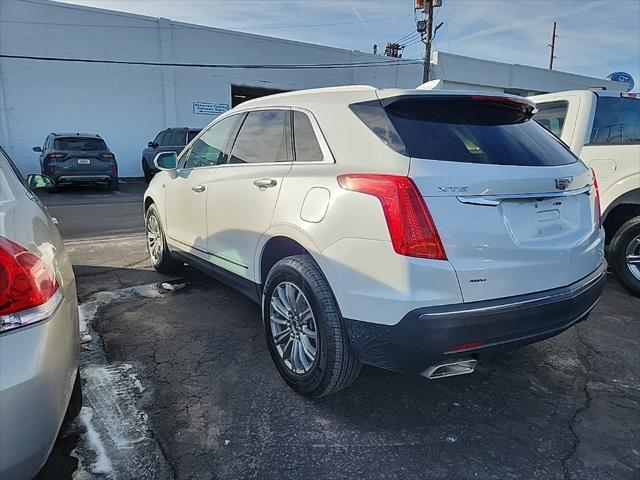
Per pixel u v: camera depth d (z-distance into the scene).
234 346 3.36
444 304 2.12
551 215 2.47
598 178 4.36
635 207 4.47
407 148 2.27
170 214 4.41
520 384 2.92
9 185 2.40
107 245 6.48
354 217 2.28
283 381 2.89
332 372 2.46
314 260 2.57
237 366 3.07
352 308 2.31
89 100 18.36
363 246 2.24
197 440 2.33
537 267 2.33
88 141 13.79
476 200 2.18
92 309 4.02
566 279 2.47
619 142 4.34
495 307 2.18
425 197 2.11
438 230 2.11
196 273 5.08
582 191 2.69
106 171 13.77
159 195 4.66
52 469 2.11
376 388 2.85
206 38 20.39
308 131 2.79
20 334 1.48
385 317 2.18
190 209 3.97
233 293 4.48
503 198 2.25
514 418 2.57
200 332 3.59
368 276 2.23
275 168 2.95
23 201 2.32
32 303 1.53
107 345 3.35
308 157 2.75
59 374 1.59
